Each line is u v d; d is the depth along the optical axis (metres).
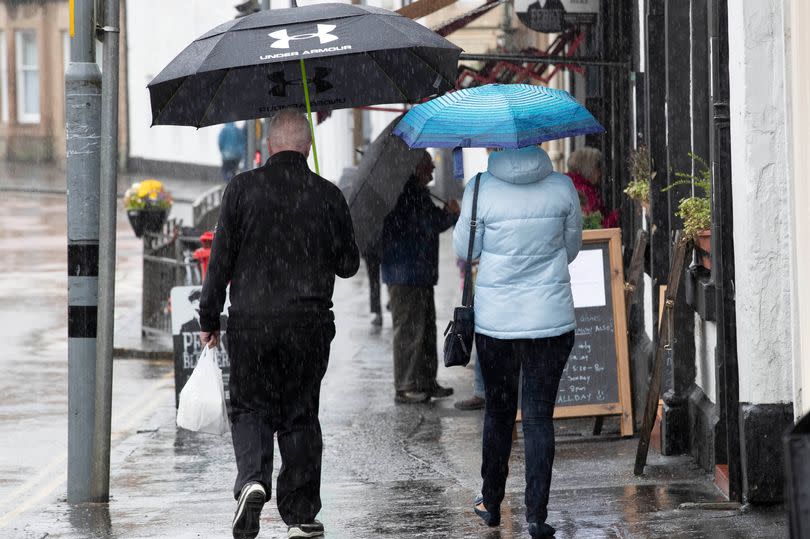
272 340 15.26
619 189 27.14
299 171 15.61
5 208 81.25
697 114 19.89
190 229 37.81
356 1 59.28
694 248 19.03
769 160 15.71
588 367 22.23
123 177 99.56
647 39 20.95
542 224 15.59
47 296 46.22
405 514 17.28
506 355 15.80
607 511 16.81
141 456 22.39
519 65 31.67
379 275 39.41
